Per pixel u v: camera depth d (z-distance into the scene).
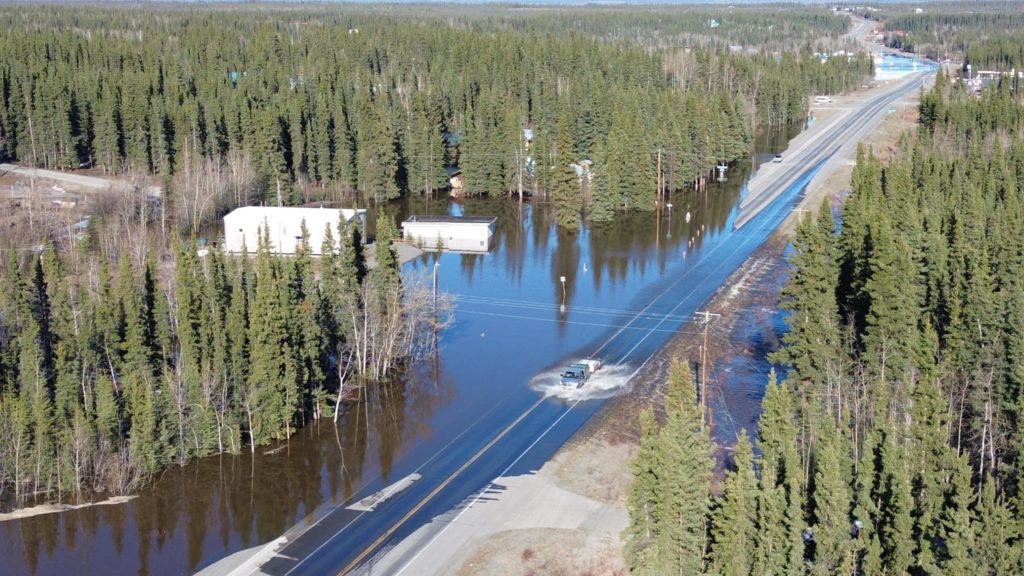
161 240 147.88
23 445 79.69
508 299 130.88
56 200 172.62
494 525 73.88
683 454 63.00
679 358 106.75
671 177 195.12
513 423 91.75
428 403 97.19
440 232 162.38
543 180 196.50
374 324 103.50
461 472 82.69
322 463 85.50
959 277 94.94
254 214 149.62
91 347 89.94
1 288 104.25
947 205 135.25
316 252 148.75
